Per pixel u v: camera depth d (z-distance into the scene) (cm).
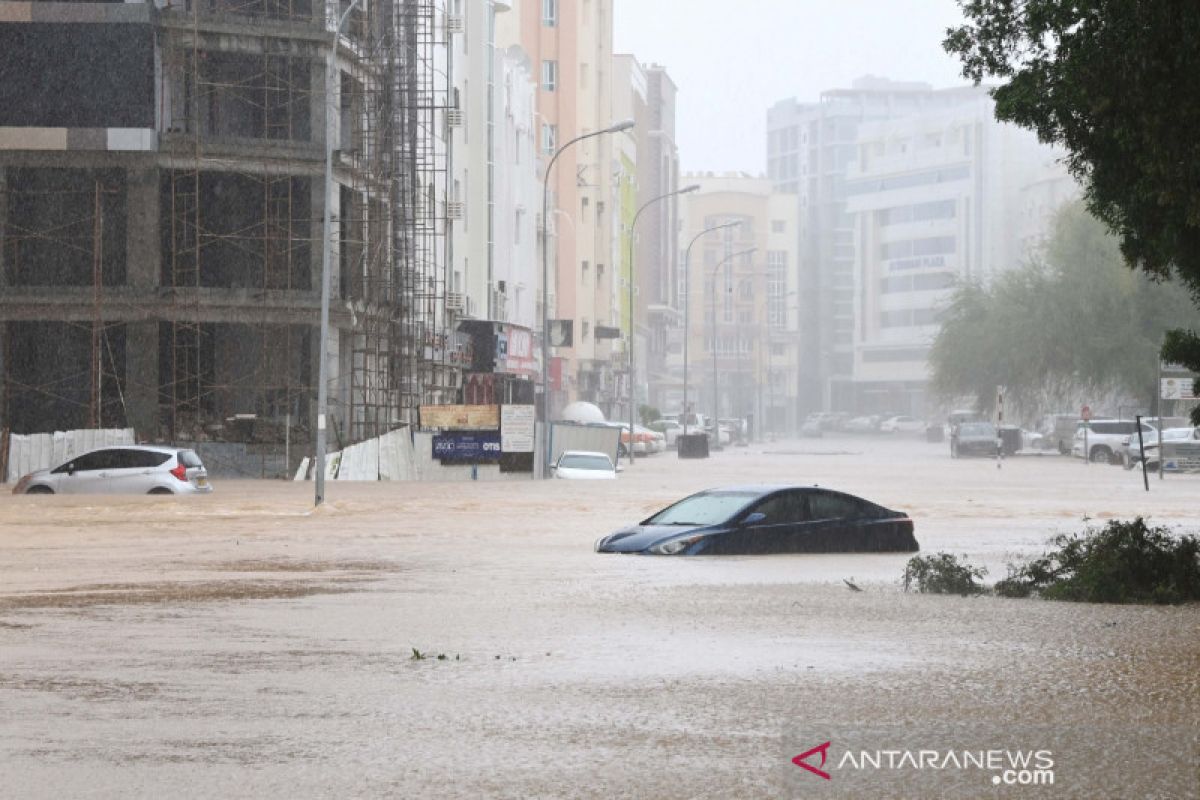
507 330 10575
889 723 1304
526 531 3922
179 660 1694
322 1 7588
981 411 13038
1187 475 8031
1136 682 1512
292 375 7450
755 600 2283
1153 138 2105
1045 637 1856
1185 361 2512
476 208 10700
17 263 7319
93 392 7044
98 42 7219
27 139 7206
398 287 8038
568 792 1066
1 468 6744
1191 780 1093
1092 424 10400
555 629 1950
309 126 7650
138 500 5366
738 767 1141
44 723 1326
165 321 7344
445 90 9556
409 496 5641
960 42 2469
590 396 15525
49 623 2041
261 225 7550
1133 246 2428
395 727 1302
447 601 2298
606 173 15925
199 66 7588
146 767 1151
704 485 6669
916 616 2083
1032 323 11994
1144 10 2095
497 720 1330
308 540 3616
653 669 1611
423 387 8569
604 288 15950
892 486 6762
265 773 1129
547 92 14838
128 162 7256
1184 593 2320
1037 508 5112
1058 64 2330
